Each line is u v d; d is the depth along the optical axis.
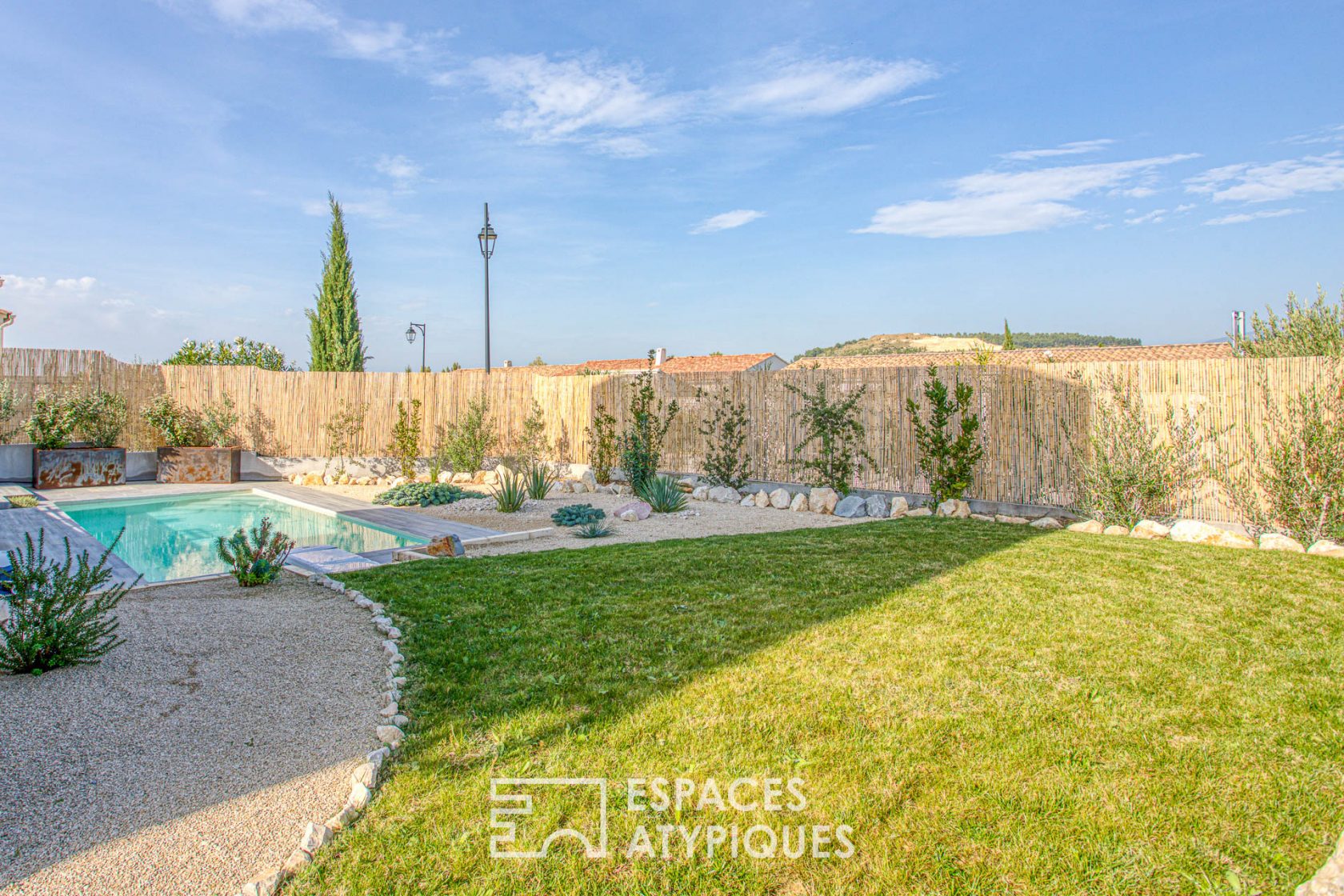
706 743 3.52
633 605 5.91
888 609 5.66
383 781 3.24
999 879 2.58
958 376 11.85
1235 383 9.32
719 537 9.55
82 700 4.03
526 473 15.53
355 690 4.30
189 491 15.48
